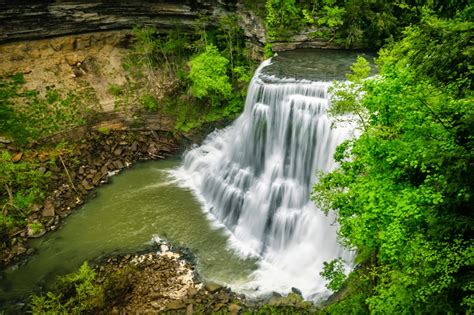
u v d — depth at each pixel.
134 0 34.78
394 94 9.91
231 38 34.16
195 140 33.84
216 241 24.47
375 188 10.21
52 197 28.27
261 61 33.03
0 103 32.16
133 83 36.53
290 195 24.83
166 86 36.62
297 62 29.52
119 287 20.34
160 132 35.09
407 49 14.84
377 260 15.23
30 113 32.66
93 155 32.31
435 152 8.90
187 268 22.02
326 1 30.31
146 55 36.62
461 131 8.81
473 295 8.30
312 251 22.17
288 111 25.38
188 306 19.31
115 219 26.48
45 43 34.91
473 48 9.41
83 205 27.95
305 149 24.58
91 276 20.27
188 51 37.97
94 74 35.94
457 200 8.95
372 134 10.72
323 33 31.23
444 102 9.22
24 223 26.09
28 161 30.28
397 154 9.85
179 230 25.41
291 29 31.50
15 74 33.50
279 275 21.66
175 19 36.50
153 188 29.75
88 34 36.12
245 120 28.97
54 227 26.00
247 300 19.73
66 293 20.20
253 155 28.27
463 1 11.01
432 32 11.09
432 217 9.35
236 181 28.06
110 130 34.41
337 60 29.44
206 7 34.75
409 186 10.05
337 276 14.59
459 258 8.56
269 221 24.78
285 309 18.73
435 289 8.77
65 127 33.19
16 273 22.66
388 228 9.34
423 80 10.23
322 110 23.41
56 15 33.66
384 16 28.42
